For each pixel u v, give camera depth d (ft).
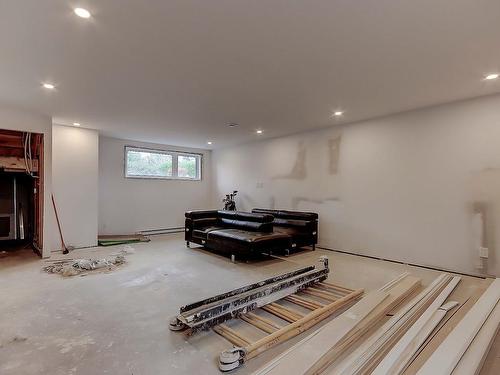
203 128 17.57
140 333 6.84
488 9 5.93
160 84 10.27
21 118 13.44
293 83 10.16
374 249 14.87
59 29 6.75
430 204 12.91
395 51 7.80
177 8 5.96
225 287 10.12
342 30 6.78
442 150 12.55
